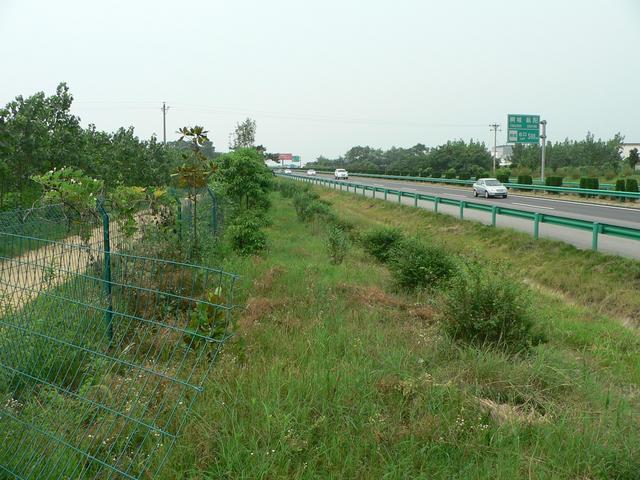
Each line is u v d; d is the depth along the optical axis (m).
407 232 21.44
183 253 9.64
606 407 5.11
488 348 6.16
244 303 8.01
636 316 10.13
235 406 4.55
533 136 50.59
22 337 4.79
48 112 19.95
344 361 5.63
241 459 3.89
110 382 4.57
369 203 33.19
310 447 4.15
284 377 5.09
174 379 3.89
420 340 6.72
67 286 5.10
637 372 6.41
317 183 55.72
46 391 4.63
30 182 17.81
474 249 17.14
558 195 37.38
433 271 10.31
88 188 7.92
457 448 4.26
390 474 3.80
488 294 6.84
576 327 8.62
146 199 10.15
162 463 3.57
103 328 5.28
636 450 4.13
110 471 3.58
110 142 28.58
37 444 3.94
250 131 56.75
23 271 5.60
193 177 10.25
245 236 13.30
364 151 150.75
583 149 71.94
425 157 87.94
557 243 15.26
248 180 17.95
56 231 7.82
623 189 32.94
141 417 3.92
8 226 7.57
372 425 4.43
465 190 45.16
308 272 10.96
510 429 4.48
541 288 12.85
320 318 7.48
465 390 5.06
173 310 6.23
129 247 8.61
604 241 16.05
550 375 5.61
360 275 11.32
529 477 3.83
